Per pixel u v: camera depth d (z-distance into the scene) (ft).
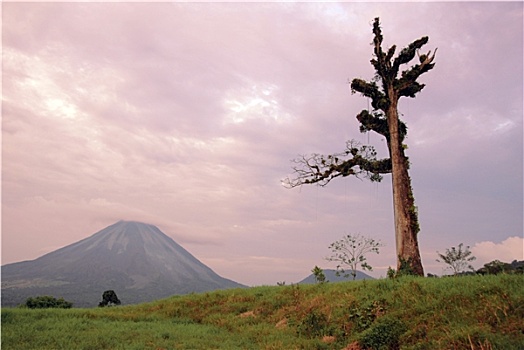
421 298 44.45
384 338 38.14
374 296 51.29
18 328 45.32
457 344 30.83
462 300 39.75
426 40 85.35
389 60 87.76
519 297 35.60
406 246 77.87
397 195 81.66
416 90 88.74
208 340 45.19
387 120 88.12
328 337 45.68
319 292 64.95
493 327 32.60
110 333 45.32
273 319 58.59
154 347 40.50
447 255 77.30
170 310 70.03
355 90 90.94
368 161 92.32
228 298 74.54
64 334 43.55
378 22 88.74
